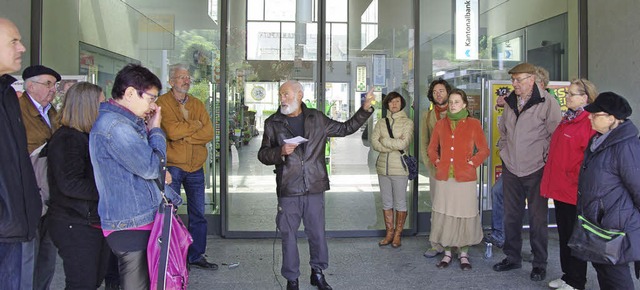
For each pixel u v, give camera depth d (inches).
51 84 140.6
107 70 224.8
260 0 221.9
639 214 118.4
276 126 155.1
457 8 229.6
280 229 153.4
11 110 92.7
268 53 222.8
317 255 155.9
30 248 117.6
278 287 160.6
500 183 194.9
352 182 226.2
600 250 118.6
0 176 88.8
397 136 203.9
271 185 221.8
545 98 165.9
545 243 165.6
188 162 170.6
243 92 221.9
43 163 124.8
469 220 174.6
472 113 233.3
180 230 100.2
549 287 158.7
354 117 157.2
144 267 97.3
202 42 219.6
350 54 225.9
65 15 217.6
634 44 198.1
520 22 233.5
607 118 121.0
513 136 169.2
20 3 202.5
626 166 117.0
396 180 205.0
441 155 178.2
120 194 94.4
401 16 227.3
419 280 166.6
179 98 173.5
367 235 222.4
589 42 222.5
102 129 94.3
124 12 223.5
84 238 109.2
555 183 151.7
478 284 162.6
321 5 224.5
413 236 223.9
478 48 232.5
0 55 90.0
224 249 202.7
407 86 227.6
